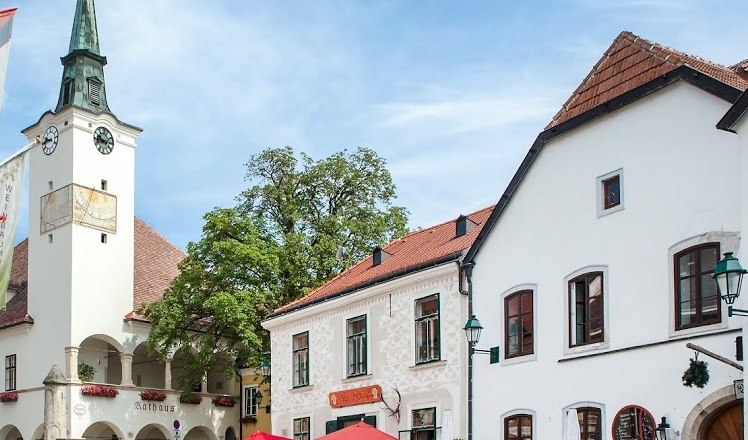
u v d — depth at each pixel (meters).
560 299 21.64
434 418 25.80
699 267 18.17
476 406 24.02
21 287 50.06
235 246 40.09
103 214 45.69
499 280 23.80
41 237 45.84
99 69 47.53
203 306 40.06
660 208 19.23
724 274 15.07
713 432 17.64
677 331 18.38
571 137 21.92
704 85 18.39
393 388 27.52
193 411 45.44
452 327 25.41
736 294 15.08
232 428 46.94
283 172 43.59
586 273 20.95
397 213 44.47
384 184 44.81
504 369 23.17
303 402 32.06
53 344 43.88
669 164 19.17
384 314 28.42
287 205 42.91
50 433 41.09
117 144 47.09
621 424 19.36
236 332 39.81
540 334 22.14
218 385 48.59
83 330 43.62
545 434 21.55
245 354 40.06
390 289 28.16
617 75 21.77
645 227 19.53
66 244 44.31
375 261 32.38
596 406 20.12
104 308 44.72
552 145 22.50
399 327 27.66
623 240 20.06
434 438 25.75
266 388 44.62
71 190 44.50
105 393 42.69
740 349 16.84
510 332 23.30
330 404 30.28
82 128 45.50
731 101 17.83
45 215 45.78
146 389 44.00
